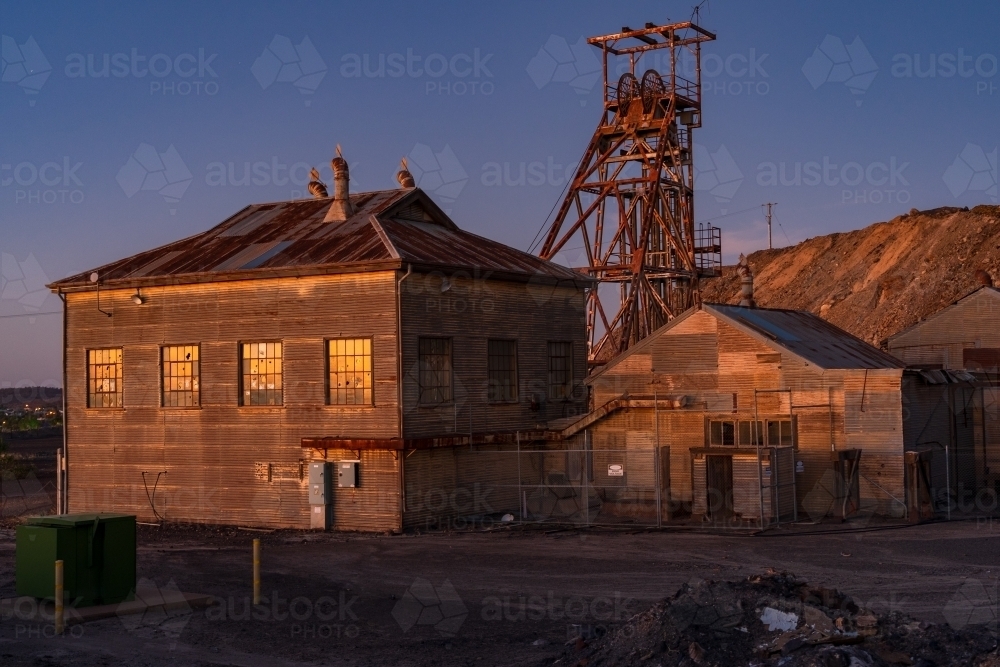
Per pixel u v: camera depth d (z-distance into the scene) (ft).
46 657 55.31
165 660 54.70
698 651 46.85
